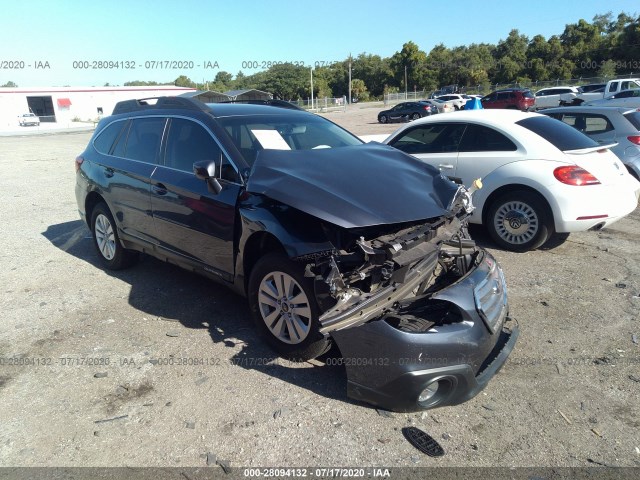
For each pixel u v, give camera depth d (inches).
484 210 243.1
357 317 114.5
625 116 312.5
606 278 201.0
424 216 126.0
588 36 2536.9
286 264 132.5
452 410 122.3
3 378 138.0
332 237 124.4
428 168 161.9
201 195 157.2
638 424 116.3
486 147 241.9
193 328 164.4
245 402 125.5
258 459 106.7
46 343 156.3
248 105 193.0
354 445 110.2
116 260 212.4
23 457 108.5
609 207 220.5
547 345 151.2
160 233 179.0
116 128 209.8
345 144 181.3
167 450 109.8
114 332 162.6
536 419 118.5
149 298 188.9
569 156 222.8
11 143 1002.7
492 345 125.4
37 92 2210.9
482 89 2418.8
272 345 144.2
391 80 3149.6
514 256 230.2
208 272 163.2
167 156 177.6
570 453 107.6
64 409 124.5
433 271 146.2
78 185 224.8
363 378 116.8
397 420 118.3
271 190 129.6
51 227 296.4
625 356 144.3
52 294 194.4
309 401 125.5
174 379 135.7
